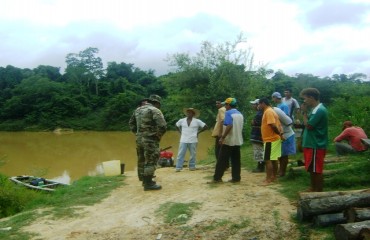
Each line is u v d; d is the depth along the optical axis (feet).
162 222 17.83
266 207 18.63
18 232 17.56
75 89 247.50
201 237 15.52
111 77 277.23
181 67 77.30
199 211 18.99
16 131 216.54
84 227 17.99
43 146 126.31
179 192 23.84
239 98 73.46
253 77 76.79
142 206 21.09
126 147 117.50
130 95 215.92
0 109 232.12
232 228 16.16
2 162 64.34
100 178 31.32
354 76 197.98
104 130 209.97
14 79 272.31
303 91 18.93
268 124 23.07
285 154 25.25
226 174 30.19
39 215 20.31
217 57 76.43
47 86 229.86
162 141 111.55
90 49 276.00
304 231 15.02
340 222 15.19
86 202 22.85
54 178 64.75
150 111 24.98
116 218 19.13
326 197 15.78
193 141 34.32
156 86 247.91
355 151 29.89
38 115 224.12
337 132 42.60
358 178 21.01
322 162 18.66
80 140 149.28
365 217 13.76
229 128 24.90
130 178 31.35
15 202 29.94
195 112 34.42
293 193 20.66
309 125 18.56
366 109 46.68
